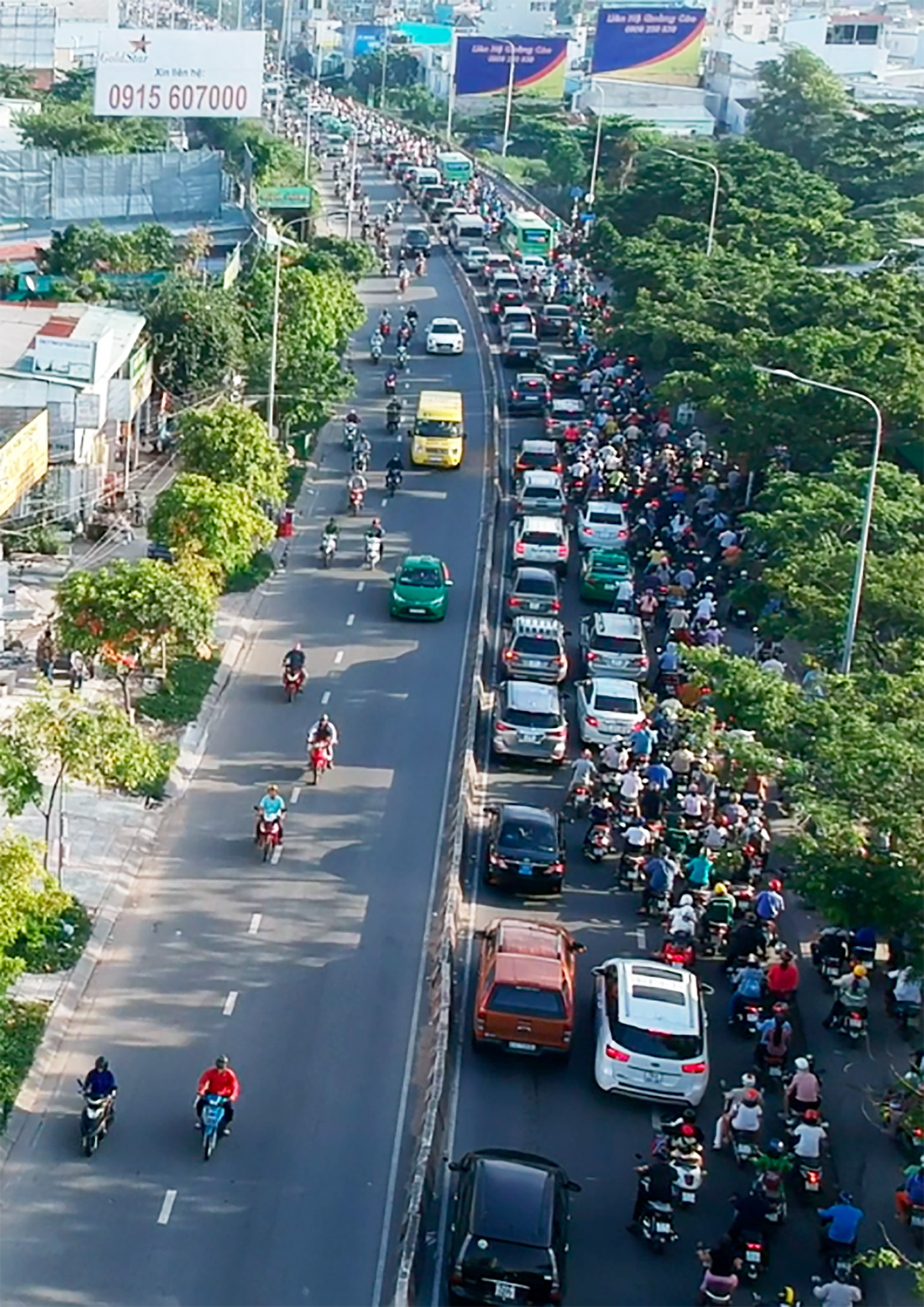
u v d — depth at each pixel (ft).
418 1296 76.38
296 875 117.70
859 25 595.88
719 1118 92.22
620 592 170.91
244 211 336.90
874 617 130.82
